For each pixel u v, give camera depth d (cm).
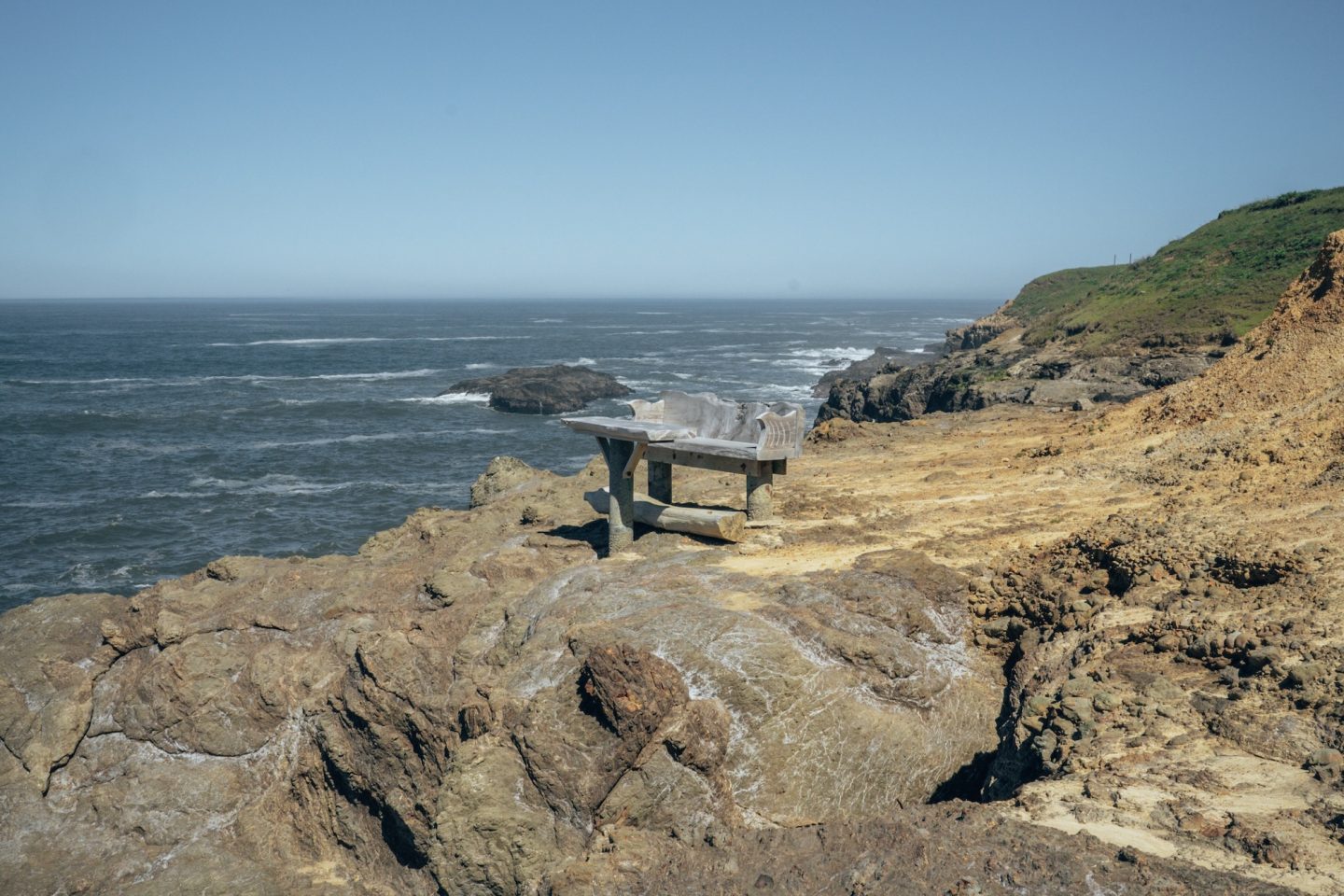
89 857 1294
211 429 6191
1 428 6075
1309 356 1830
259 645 1483
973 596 1216
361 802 1304
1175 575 1124
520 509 1844
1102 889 653
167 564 3384
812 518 1562
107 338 15538
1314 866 641
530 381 7594
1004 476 1780
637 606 1208
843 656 1093
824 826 804
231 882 1244
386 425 6512
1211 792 750
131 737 1427
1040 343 4944
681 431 1452
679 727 977
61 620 1552
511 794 1031
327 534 3747
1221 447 1603
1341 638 896
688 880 773
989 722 1095
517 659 1194
